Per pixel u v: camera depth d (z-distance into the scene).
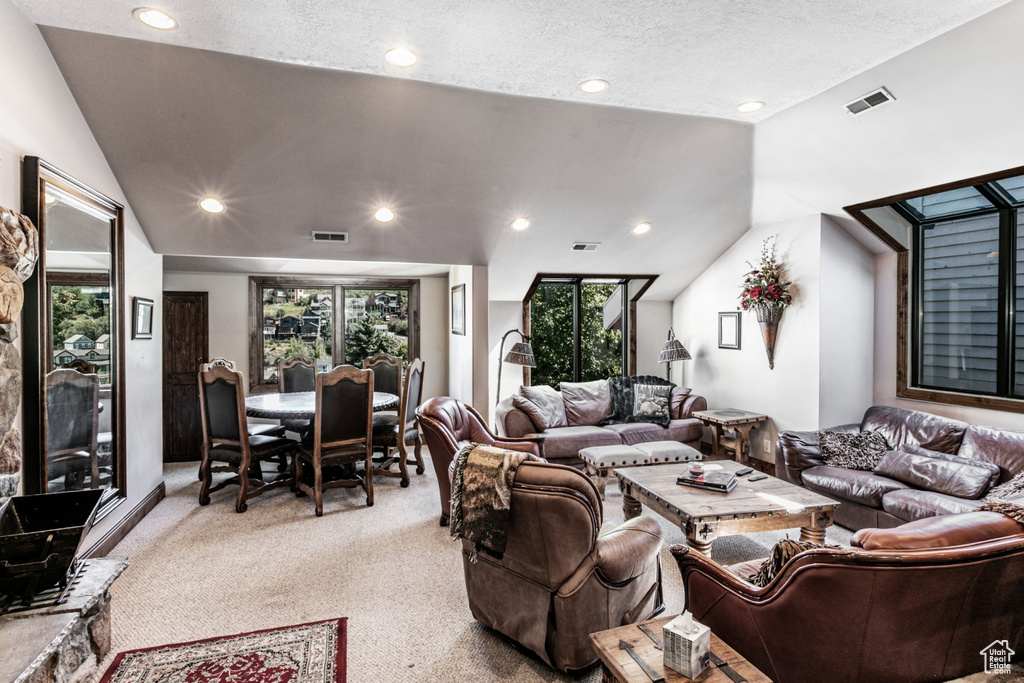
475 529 2.08
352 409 4.13
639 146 3.78
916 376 4.47
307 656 2.26
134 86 2.88
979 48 2.49
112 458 3.42
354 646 2.34
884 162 3.57
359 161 3.61
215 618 2.56
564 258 5.39
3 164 2.28
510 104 3.26
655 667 1.50
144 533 3.63
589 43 2.56
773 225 4.99
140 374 3.93
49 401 2.65
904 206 4.30
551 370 6.32
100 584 2.07
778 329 4.97
